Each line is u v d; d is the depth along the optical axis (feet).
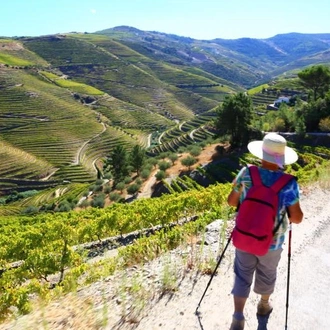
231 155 213.87
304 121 229.04
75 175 406.62
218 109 234.99
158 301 17.80
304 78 287.07
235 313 14.37
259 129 240.73
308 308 17.88
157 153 423.64
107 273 25.57
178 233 30.35
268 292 15.43
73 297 19.34
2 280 46.60
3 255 67.97
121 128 611.47
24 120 544.62
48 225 70.13
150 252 26.91
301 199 42.91
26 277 47.75
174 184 189.57
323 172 59.52
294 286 20.04
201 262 22.44
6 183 385.09
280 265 22.75
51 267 47.88
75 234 62.39
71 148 483.10
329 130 214.07
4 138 485.56
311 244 26.78
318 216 34.96
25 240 68.39
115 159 270.05
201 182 190.19
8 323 17.88
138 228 73.82
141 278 20.66
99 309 17.21
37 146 474.49
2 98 592.19
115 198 212.64
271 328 16.01
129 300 17.83
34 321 16.79
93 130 554.05
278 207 13.44
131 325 15.78
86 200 234.79
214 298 18.08
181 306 17.35
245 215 13.60
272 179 13.79
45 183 388.98
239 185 14.47
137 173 260.62
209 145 261.85
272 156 14.03
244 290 14.23
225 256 23.62
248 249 13.52
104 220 73.36
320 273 21.90
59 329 15.61
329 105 228.63
